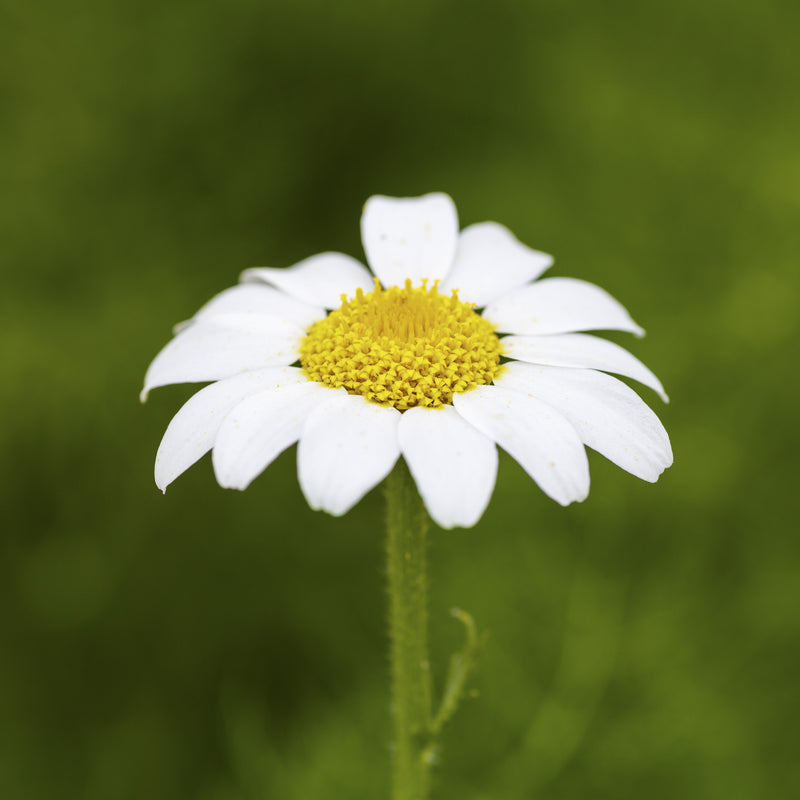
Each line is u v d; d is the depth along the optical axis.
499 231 0.19
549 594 0.21
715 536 0.22
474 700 0.21
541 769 0.21
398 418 0.17
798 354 0.22
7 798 0.21
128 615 0.22
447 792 0.21
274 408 0.17
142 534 0.22
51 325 0.22
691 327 0.22
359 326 0.17
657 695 0.21
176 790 0.21
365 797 0.21
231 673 0.22
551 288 0.19
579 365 0.18
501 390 0.17
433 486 0.17
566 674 0.21
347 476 0.17
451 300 0.18
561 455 0.17
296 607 0.22
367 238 0.19
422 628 0.18
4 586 0.22
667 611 0.21
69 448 0.22
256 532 0.22
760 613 0.21
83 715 0.21
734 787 0.21
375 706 0.21
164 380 0.18
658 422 0.17
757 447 0.22
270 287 0.19
